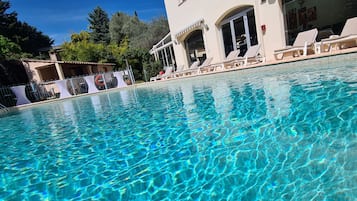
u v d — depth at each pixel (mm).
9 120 10531
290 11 12039
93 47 31906
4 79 22734
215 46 15469
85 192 2975
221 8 14141
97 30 56219
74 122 7848
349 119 3574
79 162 3979
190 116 5793
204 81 11719
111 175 3328
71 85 17906
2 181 3621
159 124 5582
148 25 47531
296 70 8180
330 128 3451
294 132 3602
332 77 6039
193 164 3250
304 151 3010
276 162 2896
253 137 3744
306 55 8891
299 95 5266
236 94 7055
